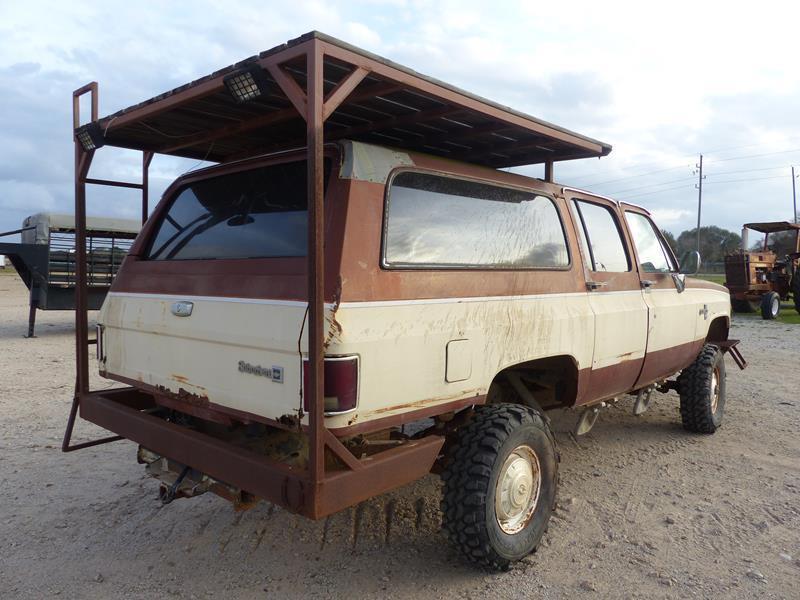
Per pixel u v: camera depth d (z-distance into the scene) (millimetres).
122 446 5387
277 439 3354
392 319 2842
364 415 2713
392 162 3055
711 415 5926
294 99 2584
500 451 3229
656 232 5547
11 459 4984
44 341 11422
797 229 18234
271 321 2773
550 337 3777
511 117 3473
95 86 4039
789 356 10672
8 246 11219
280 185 3295
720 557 3586
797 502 4379
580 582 3285
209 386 3121
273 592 3156
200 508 4129
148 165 4613
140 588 3172
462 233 3365
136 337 3633
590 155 4441
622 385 4762
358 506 4180
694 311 5727
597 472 4957
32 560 3424
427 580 3295
